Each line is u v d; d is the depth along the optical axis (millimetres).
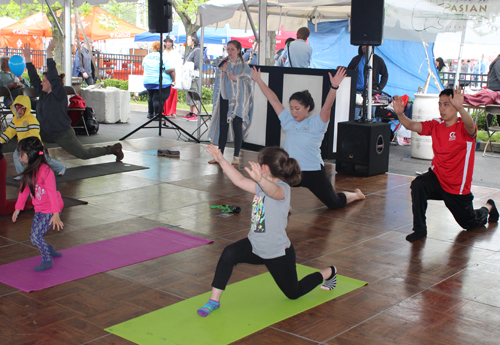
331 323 3451
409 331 3373
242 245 3471
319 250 4898
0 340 3139
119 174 7914
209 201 6535
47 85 7738
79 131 11789
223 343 3146
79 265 4359
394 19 10008
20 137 6742
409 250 4961
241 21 14617
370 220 5918
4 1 14547
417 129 5324
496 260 4746
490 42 10102
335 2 13094
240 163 9031
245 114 8516
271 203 3311
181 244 4938
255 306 3670
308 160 5715
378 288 4051
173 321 3416
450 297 3920
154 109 14242
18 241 4934
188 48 17125
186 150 10055
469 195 5316
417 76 14117
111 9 23344
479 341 3270
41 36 23781
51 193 4121
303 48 10781
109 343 3131
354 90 9594
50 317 3453
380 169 8453
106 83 19797
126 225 5496
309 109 5562
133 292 3877
